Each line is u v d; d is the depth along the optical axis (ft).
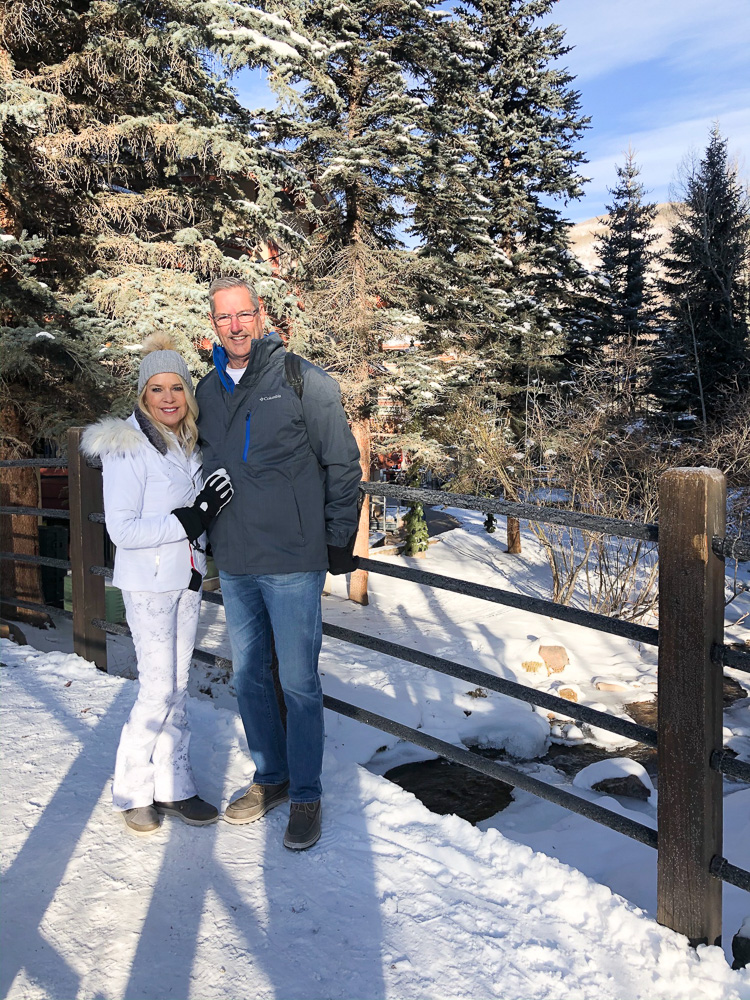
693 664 7.20
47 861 8.25
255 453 8.44
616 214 106.52
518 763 23.50
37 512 16.89
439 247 56.80
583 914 7.59
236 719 12.06
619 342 74.13
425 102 54.70
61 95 35.32
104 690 13.62
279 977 6.57
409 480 68.80
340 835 8.92
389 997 6.37
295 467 8.45
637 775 19.88
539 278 73.20
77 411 35.40
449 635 40.65
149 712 8.93
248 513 8.51
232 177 41.29
